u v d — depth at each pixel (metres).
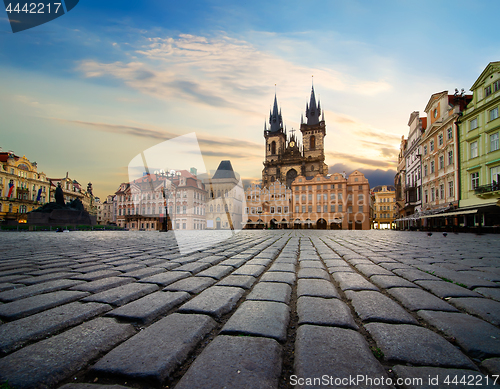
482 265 5.56
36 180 72.38
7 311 2.57
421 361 1.70
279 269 5.08
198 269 4.99
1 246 11.18
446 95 32.91
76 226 40.28
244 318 2.43
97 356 1.79
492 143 24.91
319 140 90.69
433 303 2.91
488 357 1.77
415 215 37.25
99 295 3.15
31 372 1.55
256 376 1.52
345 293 3.37
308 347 1.84
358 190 69.62
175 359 1.71
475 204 26.47
